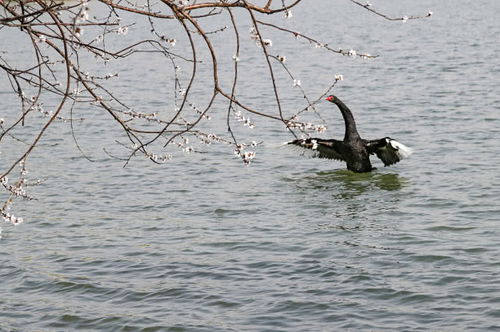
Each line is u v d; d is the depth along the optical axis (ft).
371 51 366.84
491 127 190.19
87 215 131.23
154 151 178.50
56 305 95.14
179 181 151.43
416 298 91.56
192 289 97.45
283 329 85.51
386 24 492.13
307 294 94.07
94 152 180.55
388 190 140.36
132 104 250.78
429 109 218.59
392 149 153.38
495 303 89.15
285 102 245.86
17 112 240.32
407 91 252.62
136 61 359.66
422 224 119.34
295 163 163.63
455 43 380.37
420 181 145.38
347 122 153.89
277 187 145.38
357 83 275.80
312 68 320.09
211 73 317.22
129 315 91.40
